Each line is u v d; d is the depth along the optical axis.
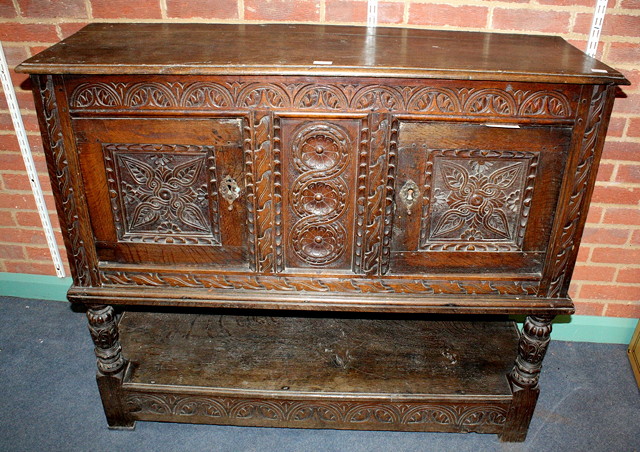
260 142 1.29
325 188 1.35
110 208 1.39
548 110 1.26
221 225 1.40
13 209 2.14
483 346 1.86
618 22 1.69
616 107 1.79
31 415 1.79
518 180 1.34
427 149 1.30
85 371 1.97
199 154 1.32
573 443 1.73
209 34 1.56
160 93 1.25
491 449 1.72
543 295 1.48
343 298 1.47
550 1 1.68
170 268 1.46
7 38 1.83
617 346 2.16
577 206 1.36
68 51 1.32
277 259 1.43
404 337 1.89
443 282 1.46
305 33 1.60
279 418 1.70
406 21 1.75
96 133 1.29
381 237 1.40
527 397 1.64
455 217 1.39
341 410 1.67
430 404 1.65
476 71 1.20
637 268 2.03
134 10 1.76
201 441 1.73
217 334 1.89
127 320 1.95
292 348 1.83
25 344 2.08
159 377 1.70
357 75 1.20
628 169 1.87
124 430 1.75
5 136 2.00
